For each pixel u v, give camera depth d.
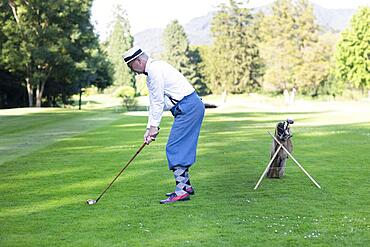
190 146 6.89
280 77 64.12
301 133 18.42
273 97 72.12
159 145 14.16
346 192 7.48
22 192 7.58
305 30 63.75
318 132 18.89
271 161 8.08
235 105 56.09
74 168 9.89
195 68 84.50
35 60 42.91
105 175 9.05
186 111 6.83
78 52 46.12
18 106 51.78
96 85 61.22
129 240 5.18
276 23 64.75
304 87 65.88
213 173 9.23
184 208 6.48
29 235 5.38
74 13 45.50
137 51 6.82
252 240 5.15
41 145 14.06
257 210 6.36
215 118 29.83
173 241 5.14
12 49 42.75
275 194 7.33
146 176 8.93
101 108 54.28
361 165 10.30
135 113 36.25
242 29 75.88
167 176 8.91
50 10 43.53
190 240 5.16
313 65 63.06
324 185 8.02
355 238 5.21
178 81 6.84
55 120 25.64
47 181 8.48
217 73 76.50
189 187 7.13
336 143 14.84
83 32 46.59
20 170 9.64
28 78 45.47
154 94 6.83
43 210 6.46
